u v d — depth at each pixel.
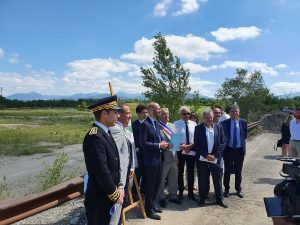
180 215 6.57
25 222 5.80
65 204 6.90
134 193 7.15
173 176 7.36
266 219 6.40
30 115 82.25
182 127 7.84
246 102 30.45
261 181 9.61
